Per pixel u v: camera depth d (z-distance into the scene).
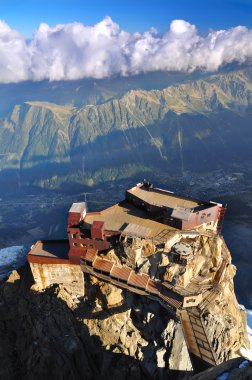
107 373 99.44
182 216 100.75
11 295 119.31
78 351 103.12
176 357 95.38
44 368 102.50
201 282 95.50
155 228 104.00
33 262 107.56
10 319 116.50
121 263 101.38
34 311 110.12
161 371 94.94
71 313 106.75
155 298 94.00
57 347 103.94
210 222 108.56
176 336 94.56
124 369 98.00
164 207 106.69
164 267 96.25
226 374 67.50
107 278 100.56
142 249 99.38
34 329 107.38
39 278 109.88
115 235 101.38
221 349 96.56
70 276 106.88
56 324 106.44
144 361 97.38
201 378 69.81
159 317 97.88
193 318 89.81
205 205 111.25
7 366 108.00
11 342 113.31
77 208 107.31
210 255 99.94
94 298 105.31
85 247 104.19
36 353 104.75
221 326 96.62
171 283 93.50
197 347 85.12
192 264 96.25
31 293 111.62
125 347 99.62
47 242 114.81
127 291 102.00
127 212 115.62
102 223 101.00
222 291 101.75
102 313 102.56
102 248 103.25
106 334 101.19
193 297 89.44
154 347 96.94
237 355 103.38
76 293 108.06
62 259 104.69
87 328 102.94
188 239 102.00
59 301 106.56
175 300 90.50
